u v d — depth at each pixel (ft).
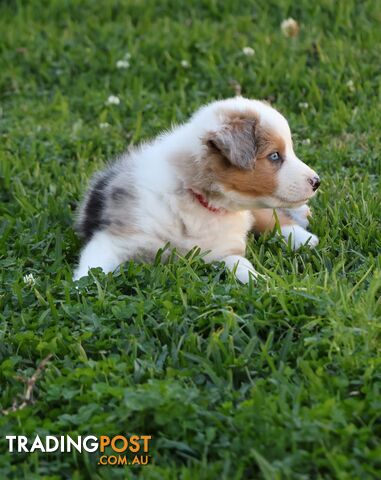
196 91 29.14
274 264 18.45
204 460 12.45
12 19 35.35
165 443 13.03
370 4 33.58
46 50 32.73
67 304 16.58
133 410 13.29
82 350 15.14
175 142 18.94
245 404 13.37
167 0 35.60
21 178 24.00
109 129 27.04
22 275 18.24
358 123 26.30
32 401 14.32
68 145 26.17
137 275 17.69
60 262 19.08
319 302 15.76
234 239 18.99
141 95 29.22
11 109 29.35
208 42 31.83
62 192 23.06
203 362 14.53
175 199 18.40
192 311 16.06
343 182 22.33
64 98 29.68
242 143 17.35
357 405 13.12
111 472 12.80
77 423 13.47
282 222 20.79
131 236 18.43
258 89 28.76
